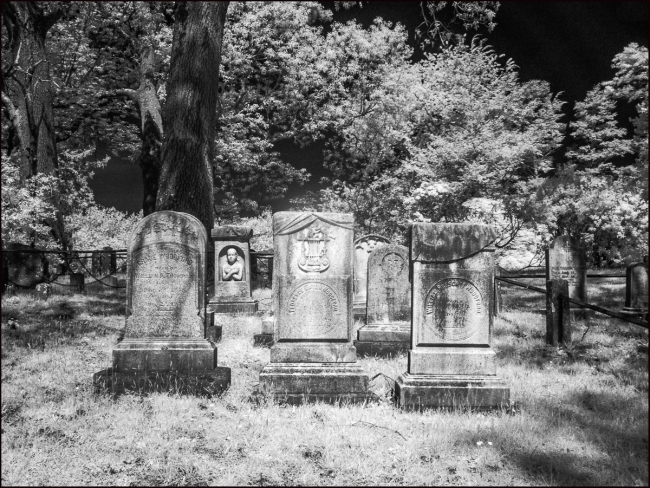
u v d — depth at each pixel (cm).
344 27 2989
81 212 2753
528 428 566
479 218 1895
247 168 3036
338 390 662
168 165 1734
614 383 742
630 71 1833
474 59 2623
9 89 1914
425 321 647
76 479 460
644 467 483
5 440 521
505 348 948
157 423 579
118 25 2361
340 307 685
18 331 1038
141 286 737
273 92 3036
